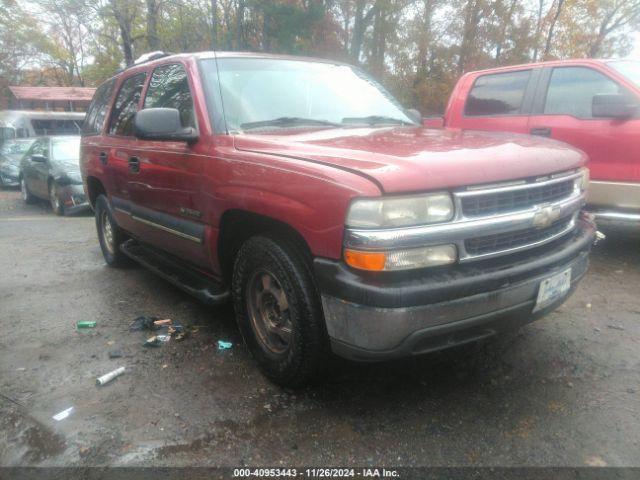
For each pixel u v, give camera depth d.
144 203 4.14
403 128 3.54
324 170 2.41
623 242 6.07
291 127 3.40
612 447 2.40
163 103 3.87
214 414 2.72
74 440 2.53
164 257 4.22
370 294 2.22
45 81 48.50
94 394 2.94
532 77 5.85
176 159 3.49
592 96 5.34
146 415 2.72
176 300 4.45
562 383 2.96
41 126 19.36
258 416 2.70
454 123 6.58
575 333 3.59
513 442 2.45
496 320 2.52
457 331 2.44
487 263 2.47
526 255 2.62
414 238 2.23
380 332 2.25
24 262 5.82
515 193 2.52
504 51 23.19
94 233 7.52
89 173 5.33
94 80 41.06
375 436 2.52
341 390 2.93
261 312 3.05
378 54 23.16
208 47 22.59
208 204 3.19
